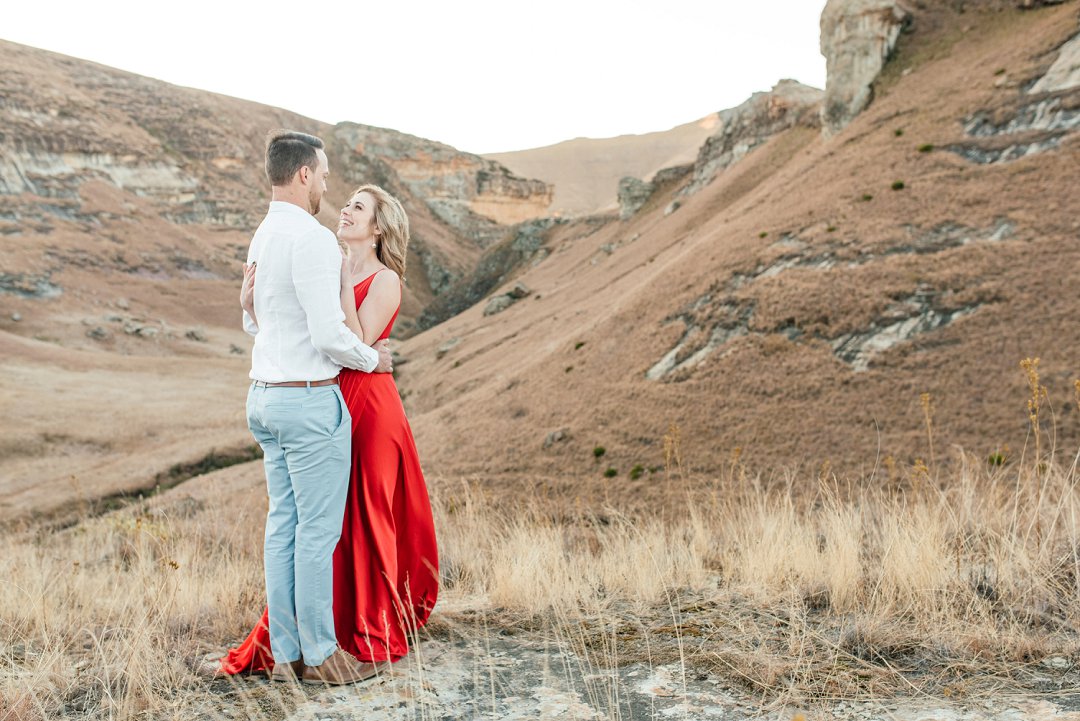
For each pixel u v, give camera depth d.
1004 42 58.31
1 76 155.62
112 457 57.44
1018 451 28.73
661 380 42.53
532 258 142.38
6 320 109.44
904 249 43.19
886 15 63.03
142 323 120.69
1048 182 43.38
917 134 53.28
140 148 166.25
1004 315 36.06
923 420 32.28
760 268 47.09
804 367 38.34
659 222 104.56
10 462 54.88
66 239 136.00
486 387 55.56
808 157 64.56
